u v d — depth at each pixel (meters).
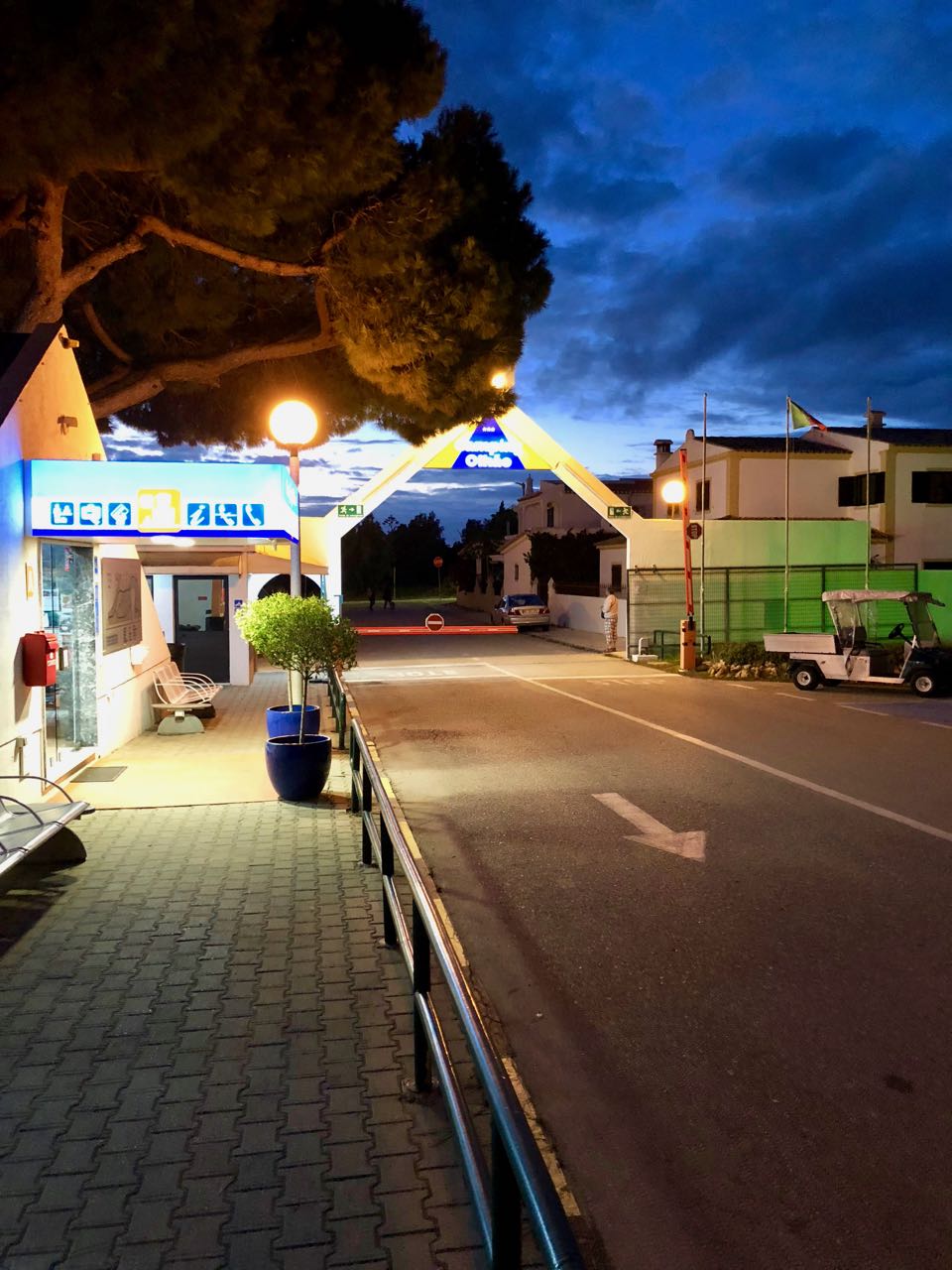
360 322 17.33
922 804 9.66
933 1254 3.24
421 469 24.84
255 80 12.89
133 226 16.16
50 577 11.18
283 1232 3.18
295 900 6.60
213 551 11.41
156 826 8.57
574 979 5.52
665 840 8.40
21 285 17.30
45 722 9.72
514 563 52.47
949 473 35.59
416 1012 3.99
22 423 9.28
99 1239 3.14
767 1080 4.39
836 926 6.30
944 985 5.38
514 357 19.11
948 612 28.28
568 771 11.49
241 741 13.42
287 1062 4.35
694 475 39.44
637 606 26.55
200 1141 3.71
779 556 27.52
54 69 10.84
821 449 37.16
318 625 9.46
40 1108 3.94
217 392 22.41
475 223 18.19
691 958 5.80
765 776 11.08
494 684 21.30
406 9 15.23
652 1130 3.99
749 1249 3.28
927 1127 3.99
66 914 6.30
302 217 15.37
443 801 9.99
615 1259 3.23
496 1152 2.41
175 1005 4.94
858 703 17.44
